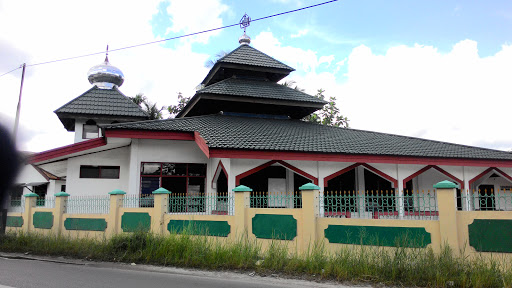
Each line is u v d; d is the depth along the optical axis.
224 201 12.32
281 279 7.30
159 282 6.94
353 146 16.31
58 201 12.92
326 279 7.25
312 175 15.34
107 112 22.44
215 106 20.62
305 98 20.89
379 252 7.90
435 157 16.23
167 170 16.70
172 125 16.53
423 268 7.07
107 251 9.72
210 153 13.62
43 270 8.09
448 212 7.59
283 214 9.23
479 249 7.29
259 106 20.73
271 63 22.78
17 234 12.87
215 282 7.00
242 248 8.88
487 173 17.91
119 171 17.11
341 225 8.62
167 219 10.78
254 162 14.65
